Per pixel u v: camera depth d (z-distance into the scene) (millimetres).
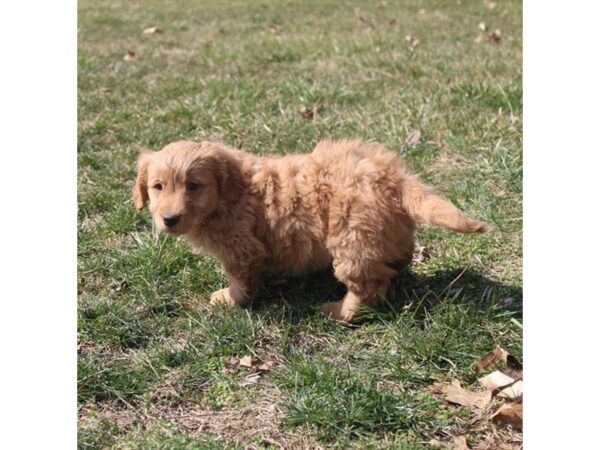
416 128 1761
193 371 1135
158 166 1178
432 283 1297
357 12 3633
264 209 1216
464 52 2412
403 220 1191
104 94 2137
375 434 1025
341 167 1196
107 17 3797
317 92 1979
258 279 1257
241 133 1805
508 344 1151
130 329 1213
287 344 1180
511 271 1316
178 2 4480
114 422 1062
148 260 1343
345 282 1208
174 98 2082
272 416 1061
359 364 1140
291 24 3359
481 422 1035
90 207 1528
